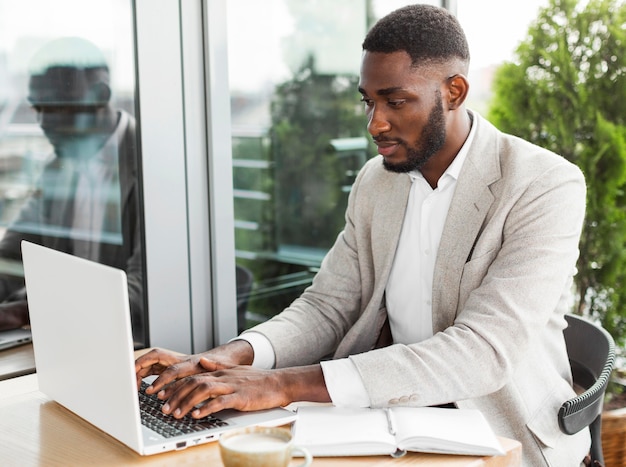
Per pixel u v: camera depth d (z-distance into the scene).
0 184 1.98
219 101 2.29
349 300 1.98
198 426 1.43
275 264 2.54
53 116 2.03
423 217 1.83
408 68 1.65
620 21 2.94
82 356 1.46
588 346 1.88
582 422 1.64
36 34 1.98
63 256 1.47
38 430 1.50
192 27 2.22
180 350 2.29
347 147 2.70
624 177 2.95
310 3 2.51
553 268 1.64
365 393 1.53
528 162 1.73
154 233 2.20
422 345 1.58
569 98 3.02
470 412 1.50
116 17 2.09
